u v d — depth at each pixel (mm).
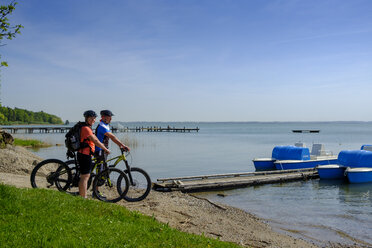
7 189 5914
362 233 9844
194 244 5594
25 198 5867
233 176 19641
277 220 11141
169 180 17281
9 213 5207
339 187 18125
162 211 9406
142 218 6609
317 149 28484
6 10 5918
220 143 54375
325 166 20906
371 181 19781
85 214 5941
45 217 5293
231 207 12719
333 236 9547
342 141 60312
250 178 18703
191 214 9977
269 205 13492
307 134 97000
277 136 83375
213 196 15406
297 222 10945
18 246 4156
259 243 8328
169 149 41625
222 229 8984
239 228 9422
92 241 4695
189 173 22562
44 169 8484
